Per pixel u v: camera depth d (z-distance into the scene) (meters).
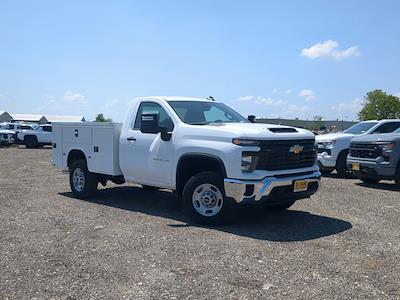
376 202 9.20
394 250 5.68
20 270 4.96
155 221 7.38
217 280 4.63
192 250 5.65
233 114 8.77
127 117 8.73
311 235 6.43
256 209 8.47
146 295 4.27
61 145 10.16
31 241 6.11
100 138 9.12
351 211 8.23
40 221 7.33
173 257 5.38
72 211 8.22
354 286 4.48
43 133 35.62
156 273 4.85
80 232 6.59
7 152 28.66
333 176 14.09
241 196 6.59
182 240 6.12
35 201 9.27
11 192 10.50
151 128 7.66
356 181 12.79
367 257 5.39
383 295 4.26
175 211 8.29
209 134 7.07
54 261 5.26
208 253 5.53
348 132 14.59
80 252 5.60
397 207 8.63
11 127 39.97
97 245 5.91
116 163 8.88
